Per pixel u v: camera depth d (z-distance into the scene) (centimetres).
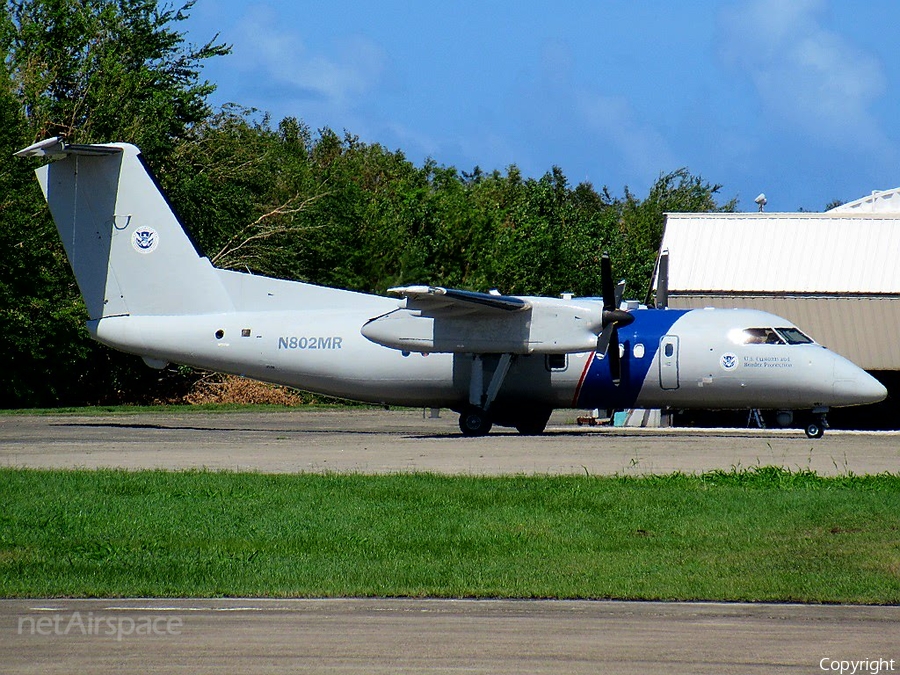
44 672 2803
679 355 9594
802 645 3059
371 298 10112
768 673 2791
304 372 10006
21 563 4306
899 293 13025
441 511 5444
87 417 13138
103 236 10019
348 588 3872
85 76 16638
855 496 5700
